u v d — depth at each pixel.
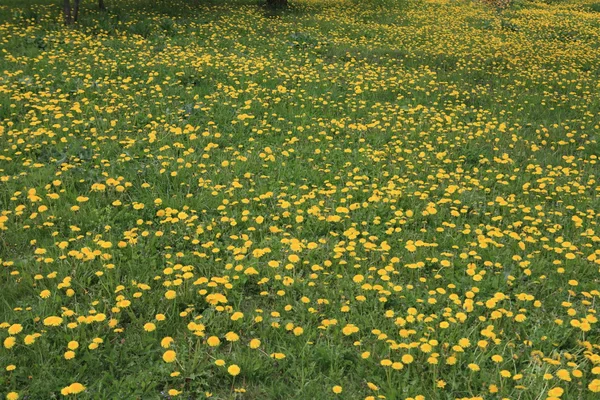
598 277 5.12
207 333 4.19
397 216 6.08
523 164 7.88
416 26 18.67
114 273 4.88
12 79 9.89
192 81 10.61
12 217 5.64
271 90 10.32
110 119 8.57
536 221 5.91
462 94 11.00
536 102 10.62
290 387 3.76
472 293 4.47
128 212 6.01
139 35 13.86
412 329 4.22
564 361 3.95
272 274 4.98
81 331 4.08
